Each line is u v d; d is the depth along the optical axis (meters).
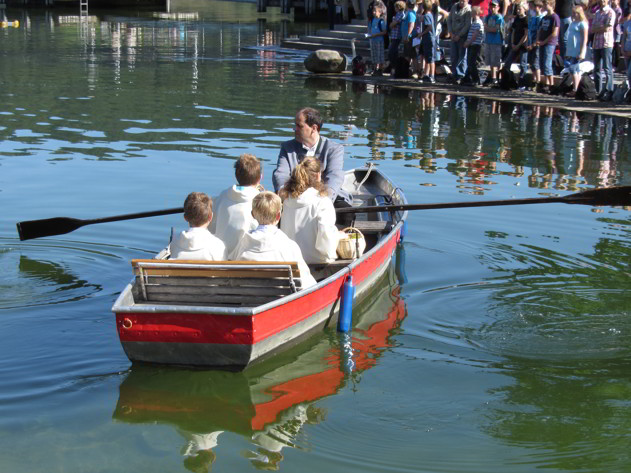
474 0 21.14
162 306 5.89
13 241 8.65
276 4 49.84
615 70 21.22
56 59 26.53
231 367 6.07
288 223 7.15
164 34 35.91
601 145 14.41
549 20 19.11
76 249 8.47
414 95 20.27
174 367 6.12
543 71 19.52
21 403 5.55
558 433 5.29
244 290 6.27
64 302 7.14
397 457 5.00
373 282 7.66
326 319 6.85
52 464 4.85
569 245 8.87
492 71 20.86
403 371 6.13
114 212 9.79
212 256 6.55
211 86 21.55
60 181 11.29
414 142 14.64
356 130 15.79
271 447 5.10
